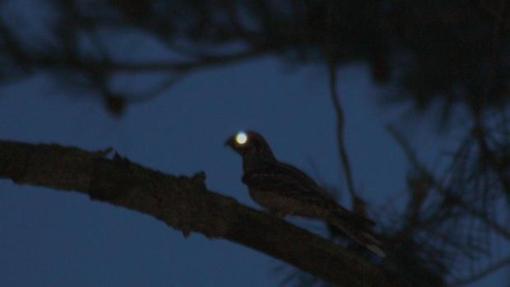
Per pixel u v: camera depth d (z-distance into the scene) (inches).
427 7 415.2
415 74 417.1
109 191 341.1
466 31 413.7
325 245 346.0
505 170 373.1
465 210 365.1
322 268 346.9
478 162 374.3
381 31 428.1
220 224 343.6
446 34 414.6
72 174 339.9
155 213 343.0
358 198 374.6
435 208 362.9
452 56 411.5
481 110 397.4
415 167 365.7
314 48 459.5
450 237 359.6
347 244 383.6
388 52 429.4
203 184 345.4
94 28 468.8
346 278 346.9
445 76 411.2
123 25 473.1
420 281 356.5
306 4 454.0
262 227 344.2
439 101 412.8
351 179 376.5
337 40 438.6
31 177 339.6
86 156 340.8
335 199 382.0
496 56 408.5
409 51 423.2
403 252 358.0
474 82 409.4
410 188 364.5
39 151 339.0
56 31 460.8
